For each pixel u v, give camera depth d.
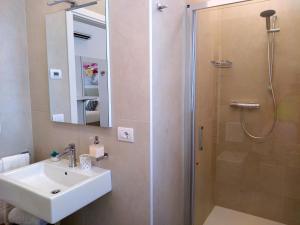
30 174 1.63
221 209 2.30
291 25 1.82
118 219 1.57
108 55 1.44
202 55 1.87
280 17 1.84
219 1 1.67
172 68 1.59
